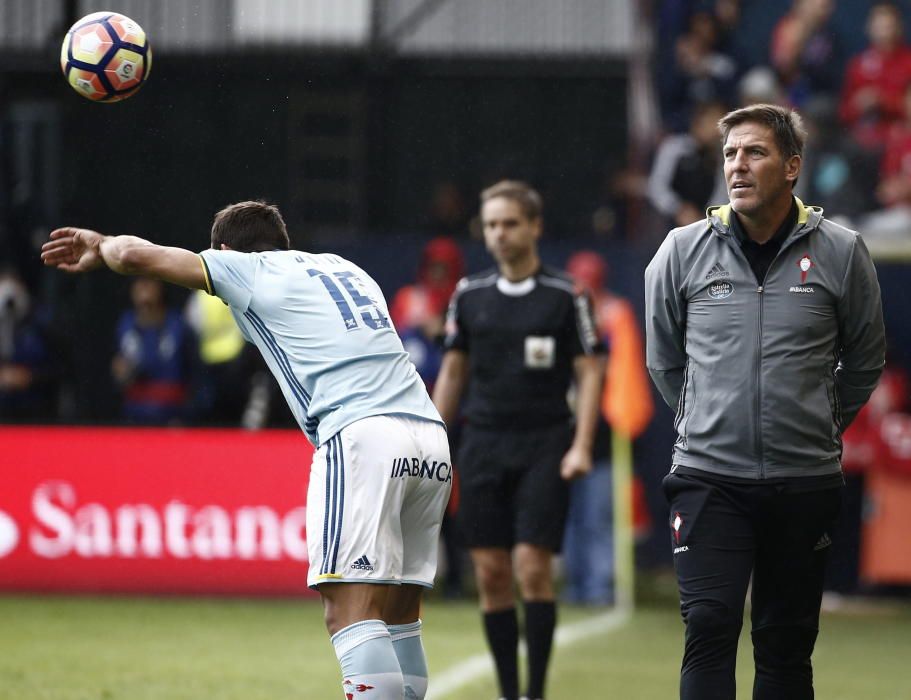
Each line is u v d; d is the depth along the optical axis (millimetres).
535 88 48156
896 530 40438
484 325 24297
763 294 16891
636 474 41781
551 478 23641
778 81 48781
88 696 24531
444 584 39344
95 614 35500
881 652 32500
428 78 48219
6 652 29344
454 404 24938
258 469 38969
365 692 16328
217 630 33156
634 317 41812
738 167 16656
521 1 48156
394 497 16844
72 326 46594
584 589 39438
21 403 43344
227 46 47562
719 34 49156
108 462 39312
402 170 48281
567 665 29109
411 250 43094
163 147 47594
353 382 17094
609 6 48000
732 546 16953
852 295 16984
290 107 47875
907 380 42062
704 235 17312
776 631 17516
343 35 47969
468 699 24828
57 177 47438
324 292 17438
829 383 17078
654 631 34469
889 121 47281
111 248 16844
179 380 41469
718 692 16547
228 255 17391
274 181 47844
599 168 47969
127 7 47219
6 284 43719
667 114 48625
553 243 42062
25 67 47188
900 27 48094
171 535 39000
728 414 16906
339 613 16781
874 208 45625
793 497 16891
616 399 38781
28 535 39375
